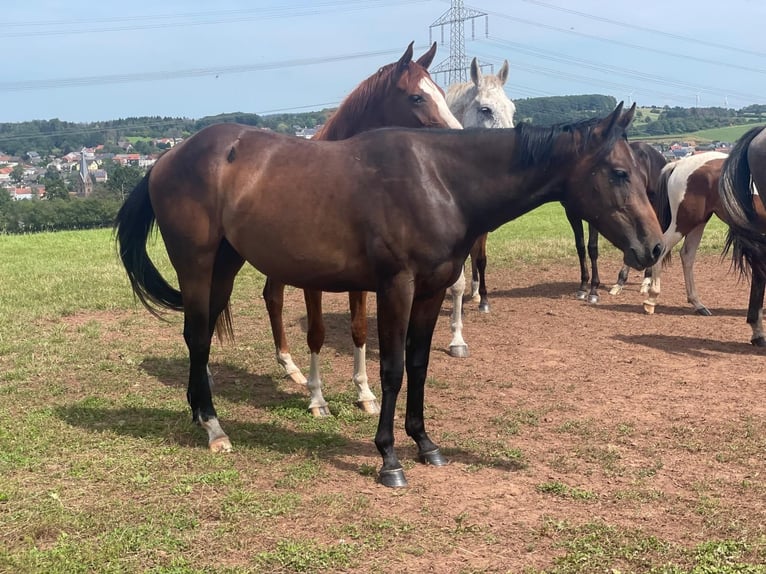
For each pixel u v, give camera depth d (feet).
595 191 12.10
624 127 12.09
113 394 17.62
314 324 16.03
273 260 13.07
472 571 9.43
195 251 13.87
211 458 13.43
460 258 12.57
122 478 12.38
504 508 11.40
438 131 12.62
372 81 17.07
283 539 10.23
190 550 9.96
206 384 14.52
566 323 26.30
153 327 25.58
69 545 9.98
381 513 11.18
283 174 12.75
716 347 22.43
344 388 18.48
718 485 12.21
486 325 26.09
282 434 14.92
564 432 14.99
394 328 12.27
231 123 14.21
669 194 27.09
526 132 12.21
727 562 9.53
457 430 15.19
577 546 10.05
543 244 49.93
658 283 27.91
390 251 12.03
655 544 10.05
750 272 24.54
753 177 20.88
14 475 12.46
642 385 18.33
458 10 148.25
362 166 12.34
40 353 21.34
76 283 34.42
